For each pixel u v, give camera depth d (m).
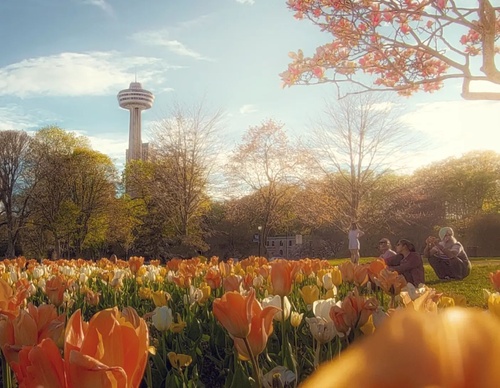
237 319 1.70
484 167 44.25
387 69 7.90
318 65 7.69
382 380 0.26
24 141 41.12
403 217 34.12
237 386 2.04
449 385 0.25
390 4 6.80
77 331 0.75
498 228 38.66
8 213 40.41
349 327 2.23
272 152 37.78
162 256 33.31
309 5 7.52
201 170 36.94
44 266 9.45
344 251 39.69
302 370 2.87
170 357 2.45
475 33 8.63
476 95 6.14
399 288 3.54
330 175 31.56
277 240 51.19
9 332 1.62
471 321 0.28
